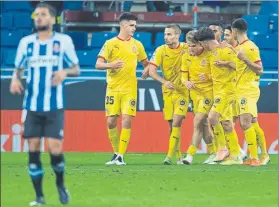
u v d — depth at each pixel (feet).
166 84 130.11
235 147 132.57
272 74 170.60
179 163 135.44
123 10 195.83
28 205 81.41
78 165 130.11
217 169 120.37
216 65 127.44
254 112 127.65
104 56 130.52
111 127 133.28
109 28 195.21
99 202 82.79
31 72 81.15
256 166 127.54
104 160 143.95
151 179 104.22
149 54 182.29
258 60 124.88
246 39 125.39
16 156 153.89
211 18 188.75
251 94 127.24
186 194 89.15
